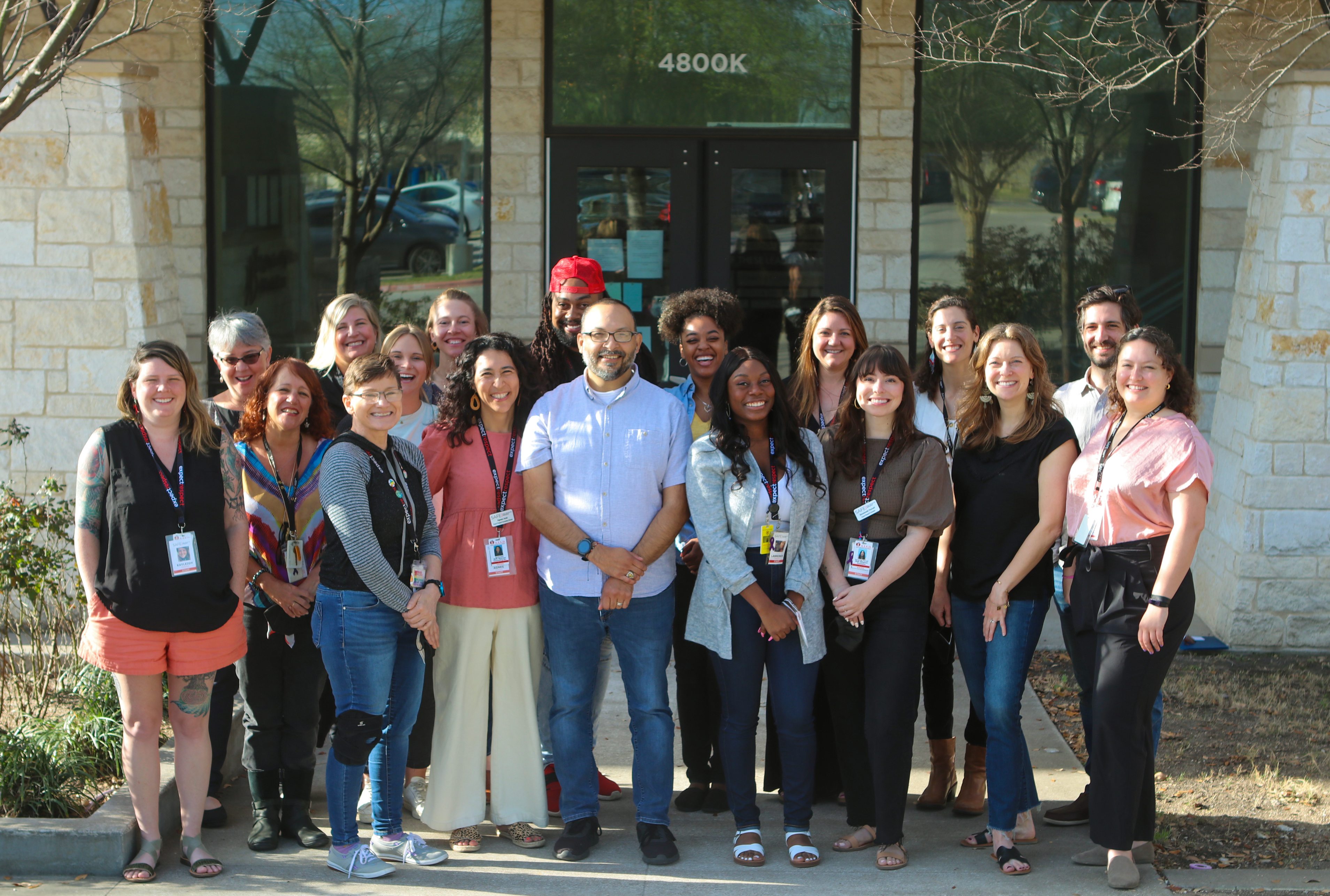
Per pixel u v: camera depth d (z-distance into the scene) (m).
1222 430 6.76
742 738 4.13
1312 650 6.30
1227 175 7.51
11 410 6.57
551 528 4.07
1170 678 5.91
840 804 4.70
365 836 4.35
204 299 7.64
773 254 7.75
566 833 4.18
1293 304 6.18
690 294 4.67
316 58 7.56
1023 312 7.78
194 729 4.04
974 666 4.23
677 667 4.59
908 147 7.57
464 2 7.50
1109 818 3.94
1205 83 7.35
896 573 4.01
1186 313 7.70
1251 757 5.01
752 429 4.12
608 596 4.03
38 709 5.12
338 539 3.91
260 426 4.23
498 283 7.68
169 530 3.88
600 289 4.72
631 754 5.15
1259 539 6.27
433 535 4.12
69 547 6.03
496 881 3.99
